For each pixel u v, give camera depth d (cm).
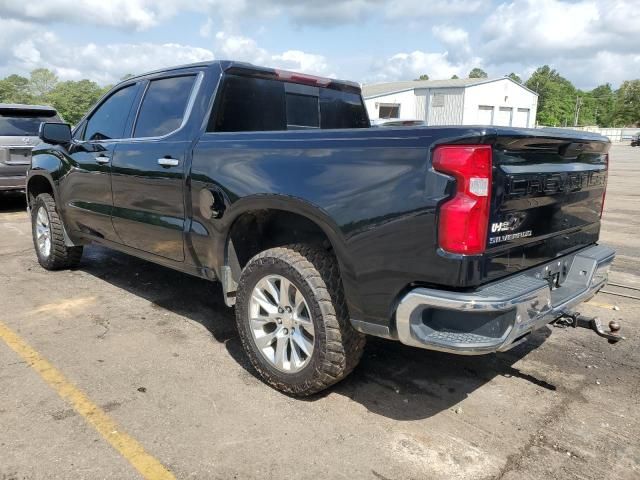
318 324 300
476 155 243
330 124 473
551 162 297
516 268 283
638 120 11619
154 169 396
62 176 518
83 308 472
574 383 353
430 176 249
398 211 260
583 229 353
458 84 3869
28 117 1005
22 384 335
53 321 441
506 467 265
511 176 261
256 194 318
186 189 372
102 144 462
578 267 337
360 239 274
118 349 389
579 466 267
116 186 442
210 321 447
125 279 559
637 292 543
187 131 380
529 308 266
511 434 293
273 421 300
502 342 255
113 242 480
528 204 278
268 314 330
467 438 289
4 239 752
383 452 275
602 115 12875
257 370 340
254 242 366
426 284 260
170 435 285
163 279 561
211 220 354
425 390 340
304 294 304
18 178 940
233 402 319
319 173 291
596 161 354
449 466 265
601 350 404
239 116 392
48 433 284
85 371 354
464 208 243
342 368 305
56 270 588
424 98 4047
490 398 332
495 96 4059
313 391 314
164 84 422
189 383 341
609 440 289
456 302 247
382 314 274
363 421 303
